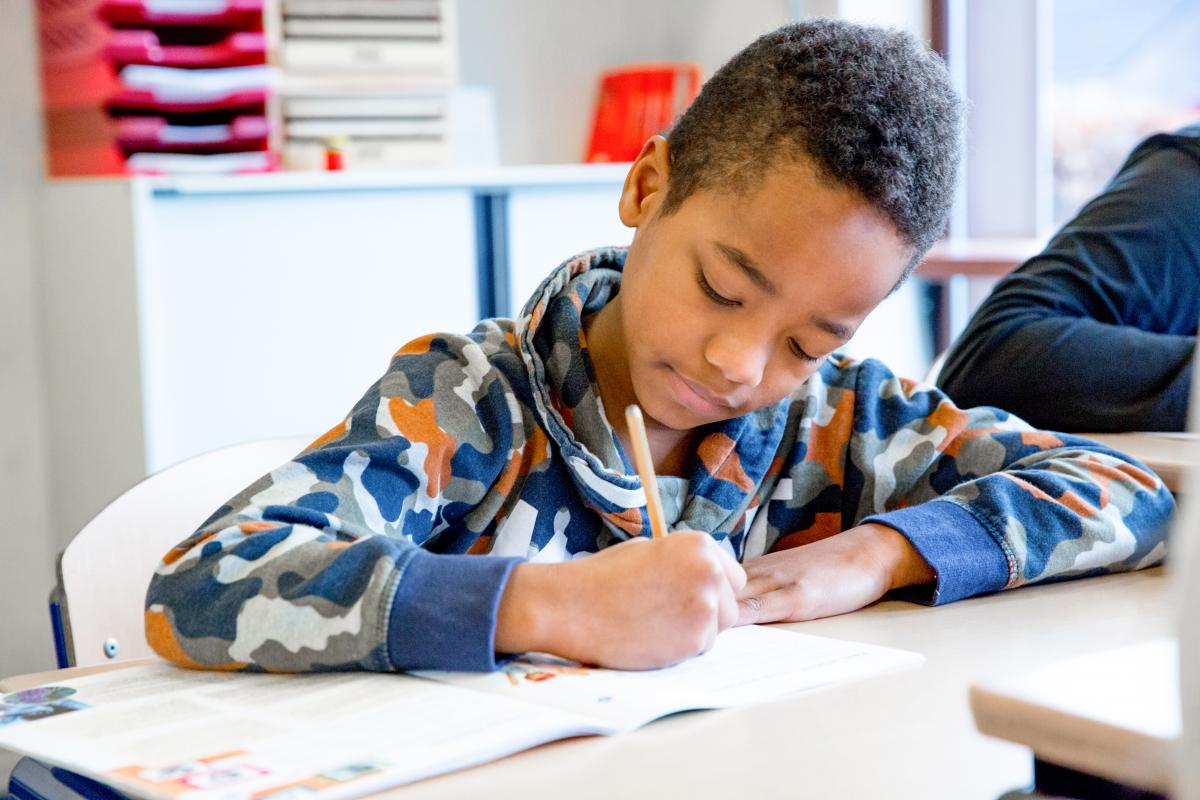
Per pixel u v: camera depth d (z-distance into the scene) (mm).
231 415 2230
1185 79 2264
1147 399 1268
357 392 2332
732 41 2904
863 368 1123
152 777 530
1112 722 397
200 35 2416
